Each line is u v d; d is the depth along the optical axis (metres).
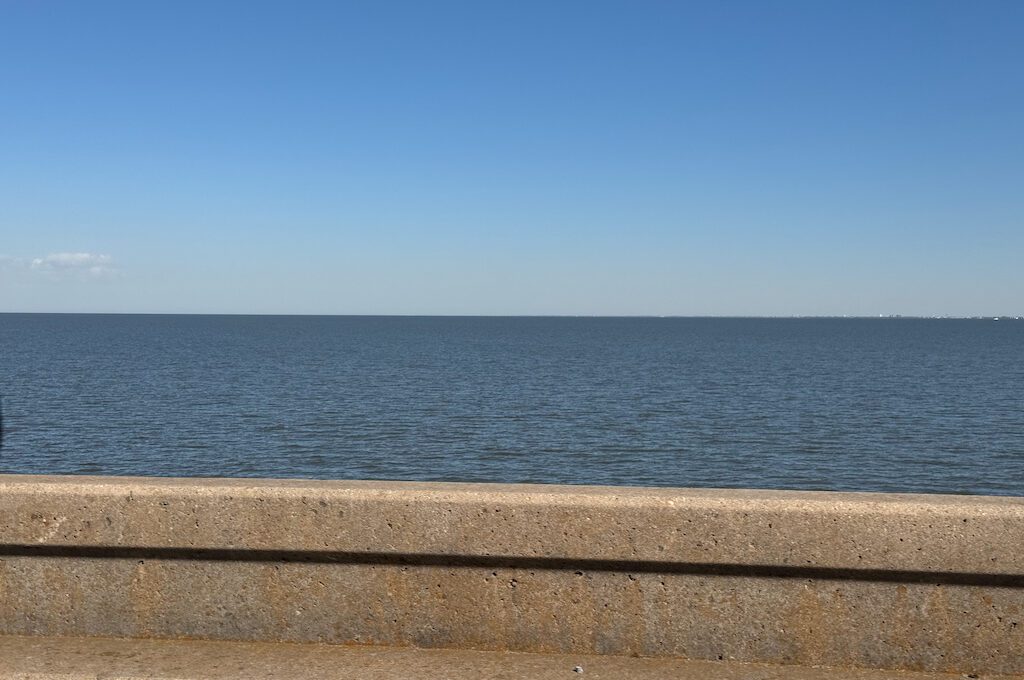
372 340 153.62
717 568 3.57
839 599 3.54
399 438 36.72
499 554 3.65
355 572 3.75
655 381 65.75
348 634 3.75
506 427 40.00
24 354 95.94
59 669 3.52
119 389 56.03
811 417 44.34
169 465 31.03
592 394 55.22
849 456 33.34
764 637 3.57
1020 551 3.40
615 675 3.49
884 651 3.52
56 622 3.84
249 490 3.75
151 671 3.51
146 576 3.81
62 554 3.83
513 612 3.69
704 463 31.80
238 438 36.59
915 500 3.56
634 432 38.78
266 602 3.78
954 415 45.69
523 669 3.53
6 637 3.83
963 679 3.44
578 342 152.38
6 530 3.80
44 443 35.03
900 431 39.69
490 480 28.59
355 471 30.06
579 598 3.66
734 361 94.75
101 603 3.82
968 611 3.47
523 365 84.56
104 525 3.79
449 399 51.50
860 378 70.44
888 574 3.49
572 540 3.62
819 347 137.25
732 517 3.54
